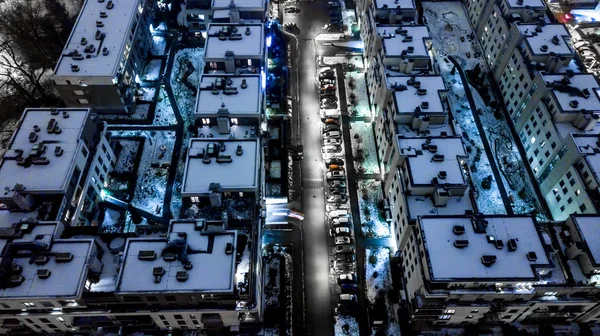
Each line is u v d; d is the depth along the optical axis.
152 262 68.44
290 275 87.69
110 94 106.06
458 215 75.06
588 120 90.88
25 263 68.69
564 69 104.38
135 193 99.00
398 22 112.75
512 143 109.88
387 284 86.88
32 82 111.19
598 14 141.00
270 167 103.31
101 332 78.06
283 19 137.75
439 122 92.69
